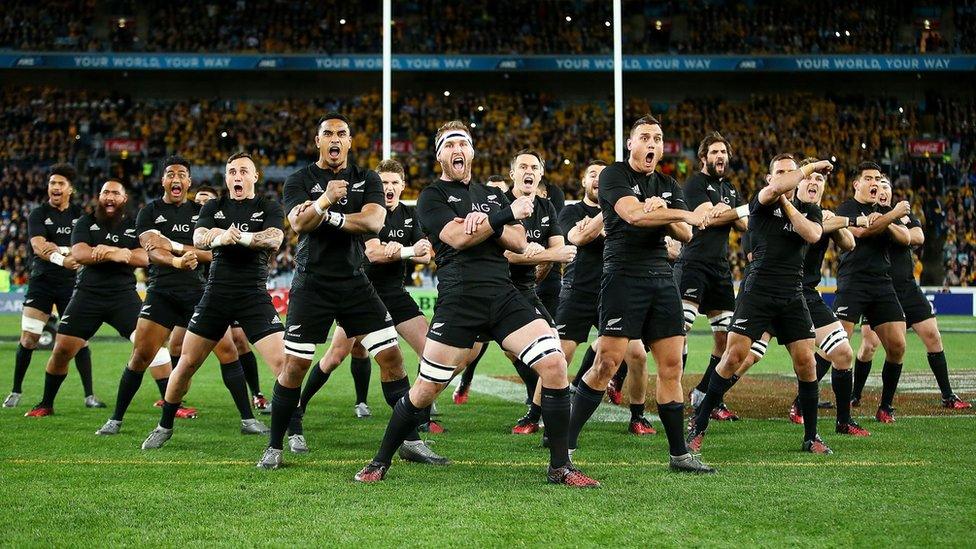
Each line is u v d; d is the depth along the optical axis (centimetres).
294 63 3120
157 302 672
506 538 382
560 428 485
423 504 442
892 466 538
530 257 662
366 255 677
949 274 2753
